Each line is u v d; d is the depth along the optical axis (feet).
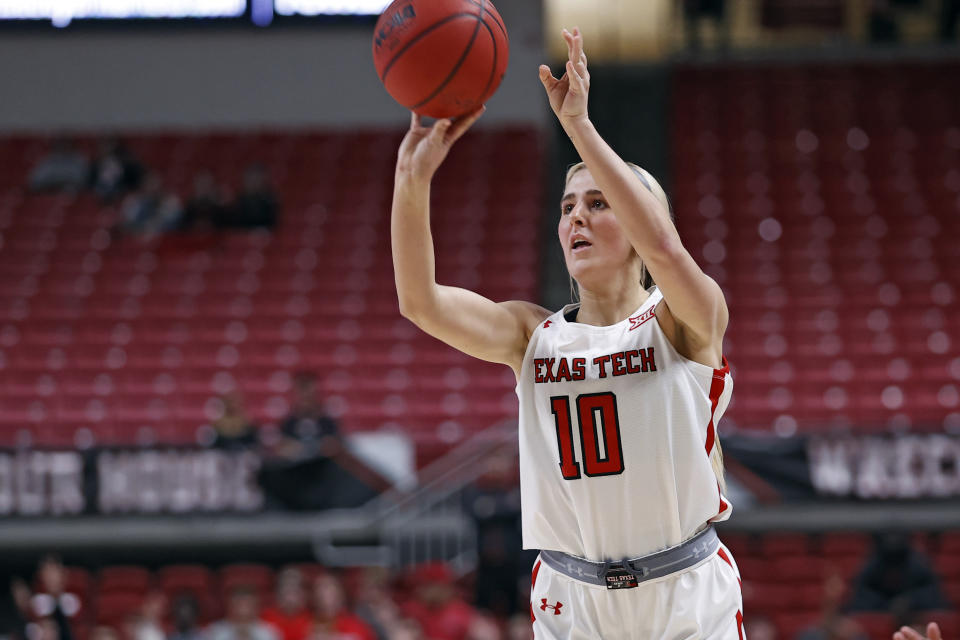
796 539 93.25
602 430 24.76
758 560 92.02
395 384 119.14
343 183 155.74
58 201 151.84
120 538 97.09
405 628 72.90
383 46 24.18
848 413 112.06
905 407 112.27
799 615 87.30
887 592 83.41
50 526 96.99
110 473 96.73
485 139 162.09
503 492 87.56
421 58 23.53
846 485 92.68
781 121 162.91
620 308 26.04
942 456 92.27
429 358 122.83
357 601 87.20
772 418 112.06
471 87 23.82
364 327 128.36
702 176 153.17
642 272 27.58
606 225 25.41
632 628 24.80
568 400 25.02
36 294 133.69
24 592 80.64
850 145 157.38
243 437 97.66
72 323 128.88
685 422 24.57
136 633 77.77
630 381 24.72
